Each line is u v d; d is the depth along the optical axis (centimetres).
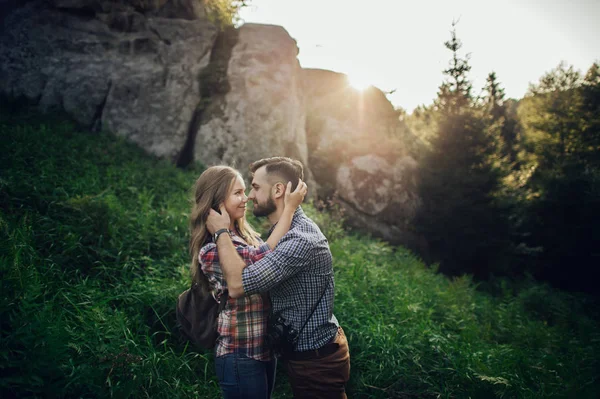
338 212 812
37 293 263
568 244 961
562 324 545
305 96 971
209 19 892
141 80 780
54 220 382
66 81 753
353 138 938
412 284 546
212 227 186
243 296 172
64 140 621
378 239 765
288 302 189
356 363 330
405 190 906
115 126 745
